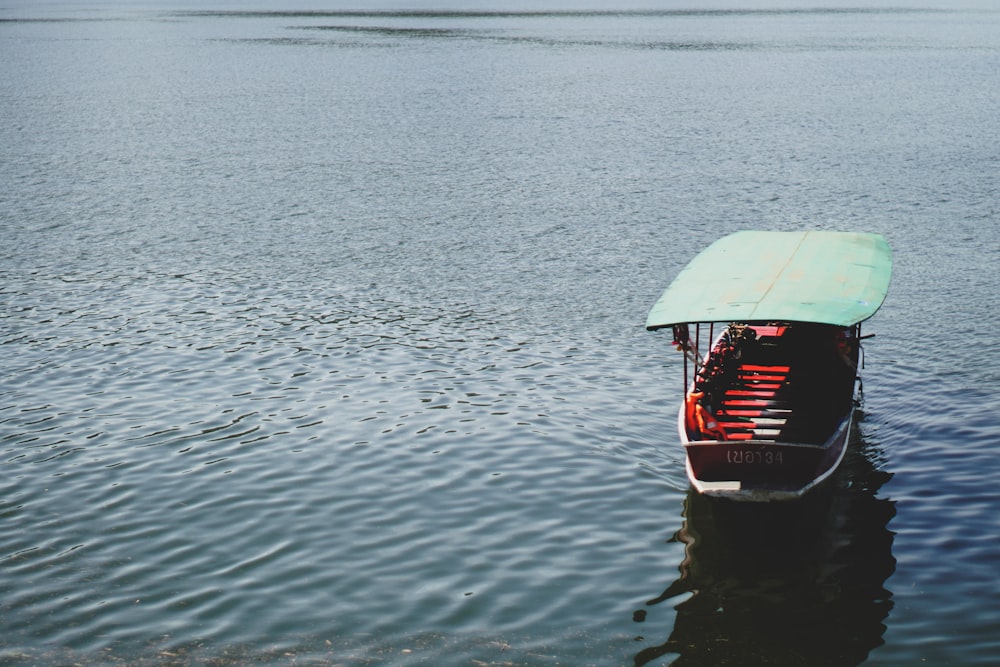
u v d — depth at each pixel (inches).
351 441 1034.7
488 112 3329.2
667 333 1347.2
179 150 2743.6
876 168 2367.1
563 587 769.6
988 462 947.3
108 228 1959.9
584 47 5467.5
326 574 791.1
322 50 5511.8
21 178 2396.7
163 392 1171.9
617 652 688.4
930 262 1643.7
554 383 1181.1
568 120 3149.6
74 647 697.6
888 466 948.6
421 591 766.5
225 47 5728.3
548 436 1037.2
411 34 6579.7
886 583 760.3
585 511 887.1
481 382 1189.1
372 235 1893.5
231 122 3198.8
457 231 1910.7
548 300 1501.0
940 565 781.9
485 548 828.0
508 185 2284.7
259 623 725.9
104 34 6678.2
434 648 694.5
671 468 963.3
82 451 1016.2
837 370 987.3
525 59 4901.6
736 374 989.8
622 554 815.7
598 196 2165.4
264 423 1083.3
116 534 855.7
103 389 1181.7
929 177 2263.8
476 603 749.3
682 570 789.9
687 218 1973.4
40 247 1825.8
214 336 1362.0
